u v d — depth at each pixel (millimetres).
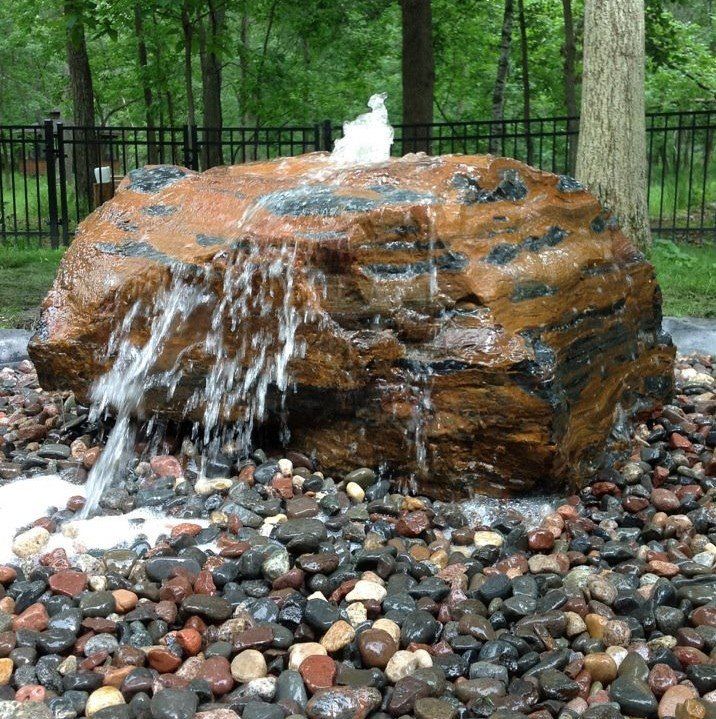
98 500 3859
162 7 13664
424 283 3705
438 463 3795
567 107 16609
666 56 17969
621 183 10414
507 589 3074
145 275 4152
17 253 12438
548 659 2691
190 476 4094
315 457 4098
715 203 19656
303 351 3883
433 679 2549
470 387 3629
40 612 2887
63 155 13273
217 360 4086
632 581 3184
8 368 6363
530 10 21094
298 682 2555
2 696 2510
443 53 21047
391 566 3215
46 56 18812
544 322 3756
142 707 2453
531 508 3756
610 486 4039
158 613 2906
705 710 2375
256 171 4730
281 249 3871
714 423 4938
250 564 3184
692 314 8484
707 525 3732
